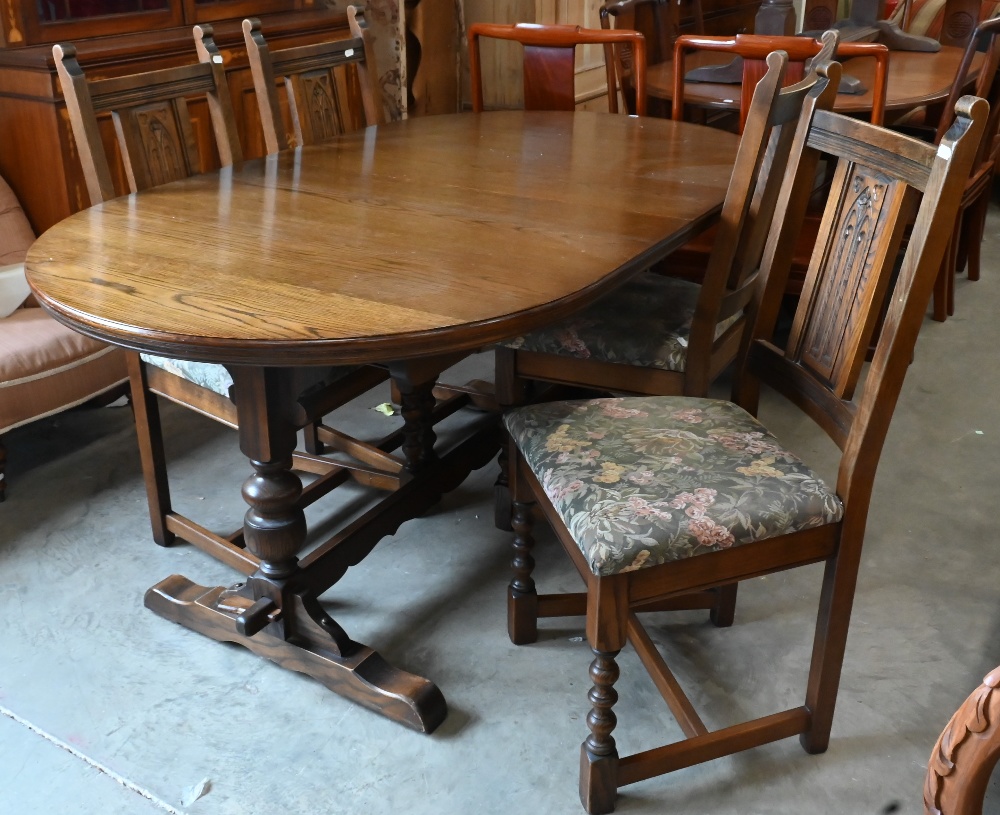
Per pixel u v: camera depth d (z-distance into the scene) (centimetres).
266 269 144
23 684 171
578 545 132
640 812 147
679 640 183
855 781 152
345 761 157
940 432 256
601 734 141
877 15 376
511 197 182
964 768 84
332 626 168
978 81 280
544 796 150
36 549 208
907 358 127
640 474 139
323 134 241
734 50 247
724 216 163
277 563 169
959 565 204
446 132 239
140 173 193
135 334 124
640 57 268
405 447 209
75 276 141
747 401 166
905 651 180
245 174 198
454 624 188
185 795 150
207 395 183
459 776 154
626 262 148
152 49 261
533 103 287
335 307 130
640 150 221
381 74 358
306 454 227
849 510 137
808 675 168
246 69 290
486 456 219
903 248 296
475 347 127
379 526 191
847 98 276
